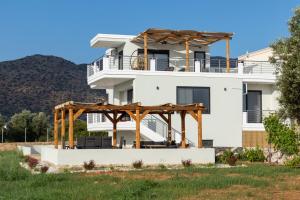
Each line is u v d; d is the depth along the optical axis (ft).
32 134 239.09
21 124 239.30
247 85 118.52
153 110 91.81
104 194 50.65
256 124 114.21
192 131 109.91
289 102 59.98
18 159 104.78
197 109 92.02
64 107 89.40
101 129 115.03
